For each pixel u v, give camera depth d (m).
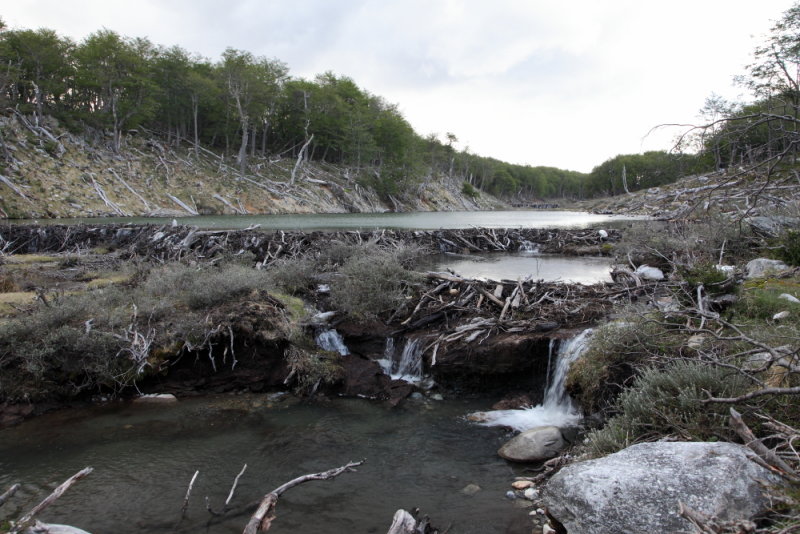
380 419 7.75
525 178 178.62
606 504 3.90
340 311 10.84
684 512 3.15
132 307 9.77
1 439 6.86
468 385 9.02
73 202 42.03
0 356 7.89
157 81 66.12
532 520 4.98
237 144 81.25
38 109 50.12
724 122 4.38
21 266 15.33
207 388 8.91
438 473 6.04
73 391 8.11
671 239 15.34
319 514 5.14
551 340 8.70
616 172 86.12
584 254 23.09
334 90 89.81
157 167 55.97
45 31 54.66
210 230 20.53
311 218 46.66
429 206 96.06
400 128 94.62
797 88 5.68
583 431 6.97
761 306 7.68
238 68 67.06
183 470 6.08
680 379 5.38
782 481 3.67
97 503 5.29
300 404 8.35
